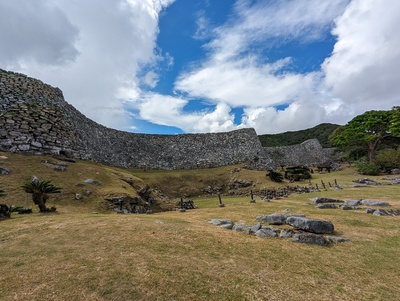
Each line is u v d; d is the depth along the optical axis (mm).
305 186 29172
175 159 44312
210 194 34406
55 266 6043
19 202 13414
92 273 5699
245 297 5152
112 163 35531
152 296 4957
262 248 7992
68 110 30156
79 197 15594
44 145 23328
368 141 41188
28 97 25641
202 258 6965
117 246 7406
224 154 47188
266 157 47750
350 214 12578
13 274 5660
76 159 26297
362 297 5348
